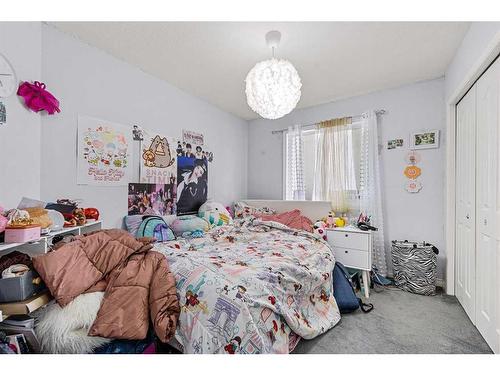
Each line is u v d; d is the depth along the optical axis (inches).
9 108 58.1
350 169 122.3
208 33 73.3
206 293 50.8
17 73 59.9
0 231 41.9
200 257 67.2
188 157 118.3
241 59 88.4
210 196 132.7
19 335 42.3
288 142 142.6
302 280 65.9
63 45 71.6
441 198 102.1
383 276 109.1
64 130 71.7
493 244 59.9
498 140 57.7
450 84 90.5
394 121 112.4
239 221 121.3
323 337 65.2
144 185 96.5
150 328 50.5
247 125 162.1
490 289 61.3
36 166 64.7
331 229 106.9
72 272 46.8
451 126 93.0
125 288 49.3
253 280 53.5
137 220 91.0
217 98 126.3
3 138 57.0
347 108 124.8
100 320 44.5
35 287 43.7
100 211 81.4
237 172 153.5
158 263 56.9
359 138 121.6
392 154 112.8
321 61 89.3
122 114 88.1
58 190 70.3
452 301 88.4
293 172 139.3
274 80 66.7
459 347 60.8
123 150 88.4
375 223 112.0
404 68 94.7
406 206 109.7
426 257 95.6
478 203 70.2
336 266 91.1
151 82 99.3
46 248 52.3
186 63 91.0
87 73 77.5
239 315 46.7
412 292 96.7
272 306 51.0
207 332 47.3
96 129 79.9
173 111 110.0
